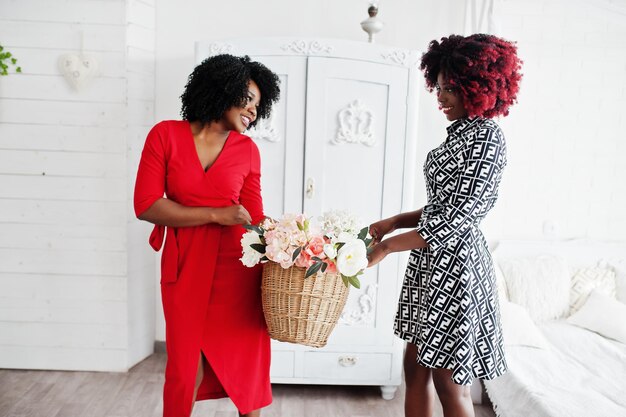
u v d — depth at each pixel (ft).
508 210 12.21
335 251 5.58
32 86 10.38
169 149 6.26
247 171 6.77
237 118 6.42
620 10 9.82
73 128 10.47
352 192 9.90
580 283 11.21
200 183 6.31
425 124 11.68
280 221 5.82
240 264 6.57
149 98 11.31
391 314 10.05
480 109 6.07
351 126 9.76
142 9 10.87
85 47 10.32
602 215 12.20
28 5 10.23
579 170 12.12
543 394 7.85
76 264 10.69
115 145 10.49
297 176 9.86
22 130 10.46
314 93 9.69
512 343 9.68
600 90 11.96
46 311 10.76
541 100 11.98
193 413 9.20
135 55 10.67
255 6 11.43
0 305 10.73
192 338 6.31
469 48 6.06
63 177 10.55
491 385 8.98
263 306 6.05
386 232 7.40
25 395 9.68
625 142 12.06
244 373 6.64
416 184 11.82
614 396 7.94
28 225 10.62
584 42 11.87
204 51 9.66
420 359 6.35
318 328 5.82
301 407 9.69
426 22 11.53
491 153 6.00
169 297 6.36
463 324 6.13
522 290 11.07
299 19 11.46
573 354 9.50
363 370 10.10
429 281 6.32
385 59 9.70
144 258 11.41
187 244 6.34
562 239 12.21
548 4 11.77
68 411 9.11
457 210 6.03
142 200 6.18
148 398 9.71
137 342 11.31
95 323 10.79
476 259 6.24
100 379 10.50
